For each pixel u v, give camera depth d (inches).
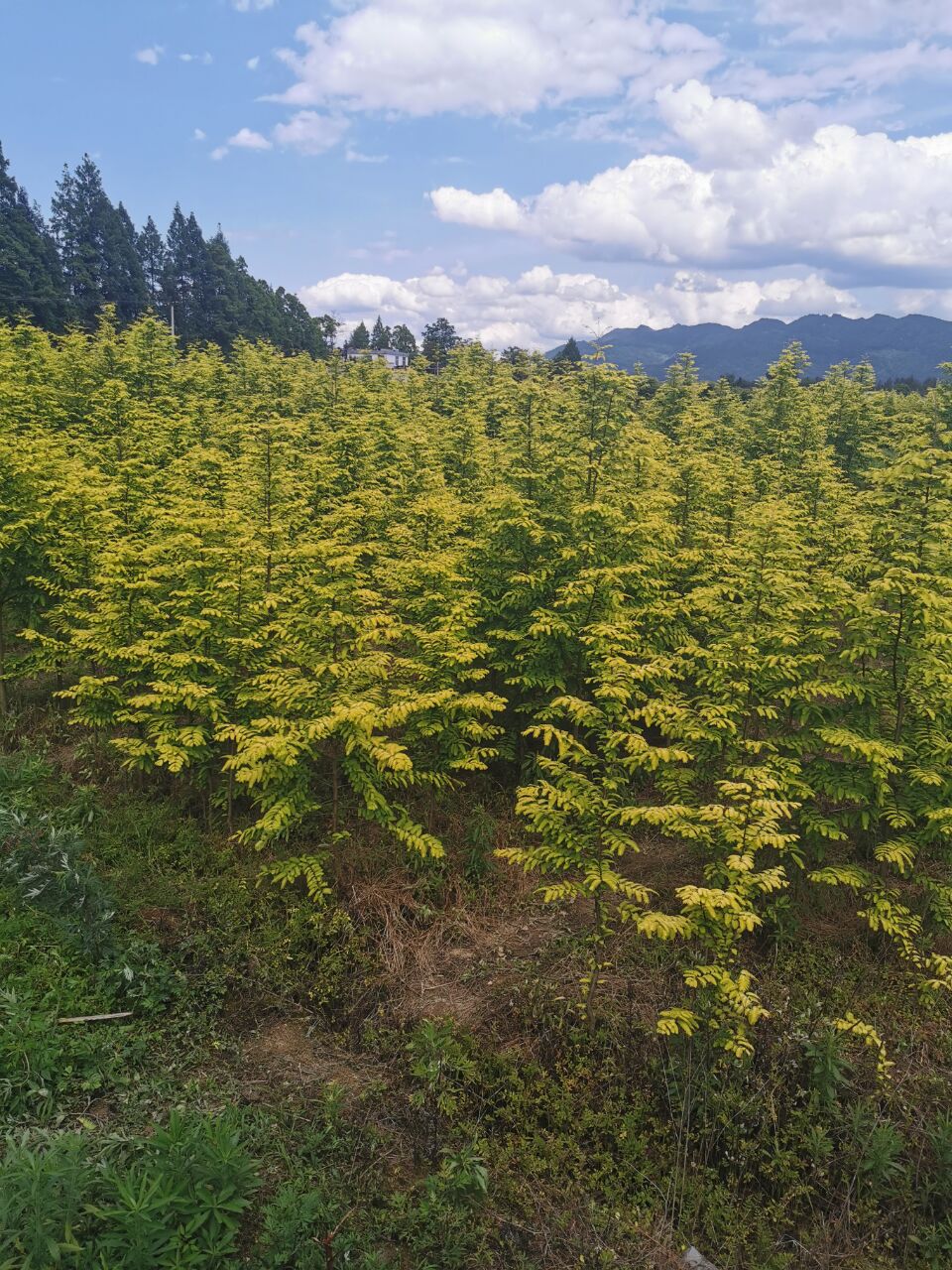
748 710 314.5
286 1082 249.1
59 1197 169.5
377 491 502.3
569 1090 253.0
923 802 298.5
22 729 432.5
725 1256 217.5
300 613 354.6
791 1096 249.0
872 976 296.2
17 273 1576.0
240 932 301.7
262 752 277.4
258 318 2139.5
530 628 373.4
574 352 906.7
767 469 607.8
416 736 347.9
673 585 468.1
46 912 284.5
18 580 431.2
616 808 267.4
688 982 239.0
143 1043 249.0
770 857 332.2
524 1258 204.7
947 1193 226.7
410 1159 230.4
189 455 531.5
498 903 331.6
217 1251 174.6
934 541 307.0
